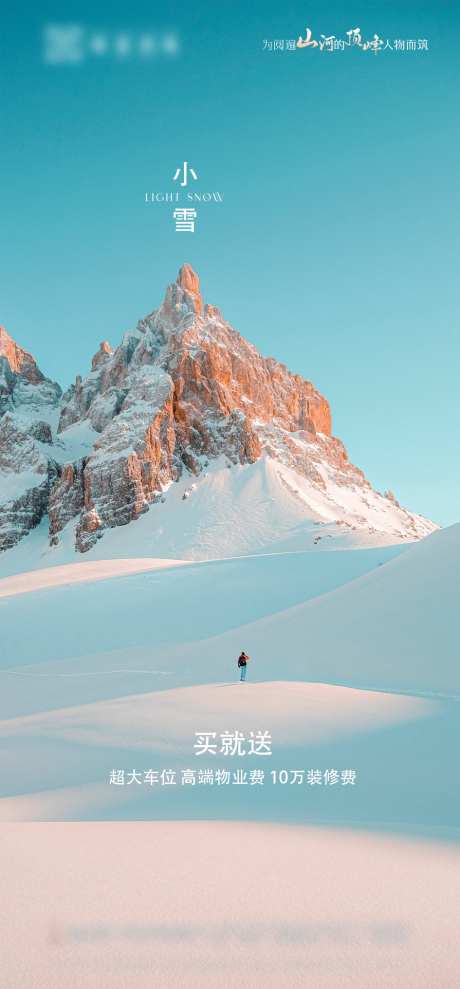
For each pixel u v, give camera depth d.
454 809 13.15
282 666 32.75
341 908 5.97
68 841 8.49
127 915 5.64
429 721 20.77
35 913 5.64
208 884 6.57
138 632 62.59
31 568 176.50
